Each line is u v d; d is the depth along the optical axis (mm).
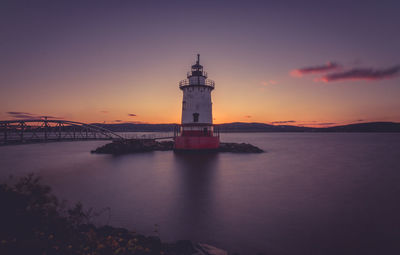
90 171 29531
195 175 26781
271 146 83250
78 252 6371
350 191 20484
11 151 68375
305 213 14836
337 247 10500
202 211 15062
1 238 5992
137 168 31359
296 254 9914
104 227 10000
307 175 27844
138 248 7320
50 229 7062
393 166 36156
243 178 25391
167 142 59750
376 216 14359
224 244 10750
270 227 12633
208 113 44375
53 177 26141
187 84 43969
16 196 7531
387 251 10148
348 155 52719
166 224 12961
